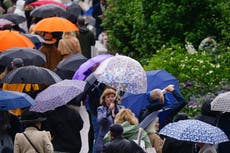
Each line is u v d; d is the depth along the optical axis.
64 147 25.62
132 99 27.77
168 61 32.03
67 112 25.70
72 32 38.53
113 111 26.45
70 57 32.03
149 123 25.22
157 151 25.00
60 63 31.88
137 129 23.97
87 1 57.59
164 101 26.98
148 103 27.70
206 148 23.95
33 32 38.88
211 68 31.56
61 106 25.72
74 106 27.39
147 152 23.88
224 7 37.50
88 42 41.62
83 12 56.69
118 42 42.28
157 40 37.84
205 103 25.81
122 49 42.38
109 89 26.50
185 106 29.66
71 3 51.12
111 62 26.44
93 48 43.59
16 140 23.70
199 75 31.42
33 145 23.62
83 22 41.75
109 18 42.91
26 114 23.77
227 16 37.38
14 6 49.16
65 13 42.66
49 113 25.67
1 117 24.98
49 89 26.09
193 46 36.88
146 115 25.86
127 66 26.36
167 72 29.67
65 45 32.84
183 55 32.22
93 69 30.41
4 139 24.98
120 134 22.50
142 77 26.41
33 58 31.48
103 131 26.50
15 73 28.45
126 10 41.78
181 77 31.38
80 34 41.41
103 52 44.94
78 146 25.78
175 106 27.03
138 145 22.66
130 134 23.91
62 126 25.62
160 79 28.50
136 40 38.97
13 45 33.59
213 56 33.94
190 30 37.75
